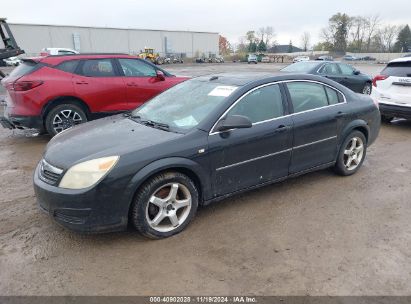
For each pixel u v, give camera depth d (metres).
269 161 4.20
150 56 56.75
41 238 3.56
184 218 3.67
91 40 70.81
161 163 3.39
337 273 3.02
